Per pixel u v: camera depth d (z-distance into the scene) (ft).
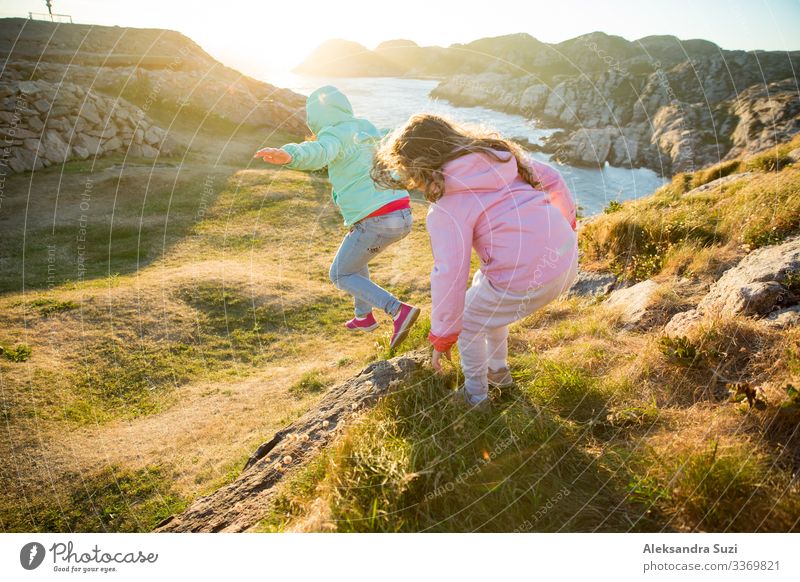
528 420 7.09
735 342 7.73
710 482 5.64
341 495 6.13
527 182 7.13
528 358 9.32
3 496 14.66
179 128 88.94
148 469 15.15
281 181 57.67
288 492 6.89
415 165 6.54
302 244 41.55
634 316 10.89
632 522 5.69
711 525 5.48
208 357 23.91
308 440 8.25
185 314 27.27
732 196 17.72
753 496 5.53
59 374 21.15
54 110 66.90
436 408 7.44
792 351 7.09
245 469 8.99
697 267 12.60
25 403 19.03
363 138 10.41
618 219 17.30
